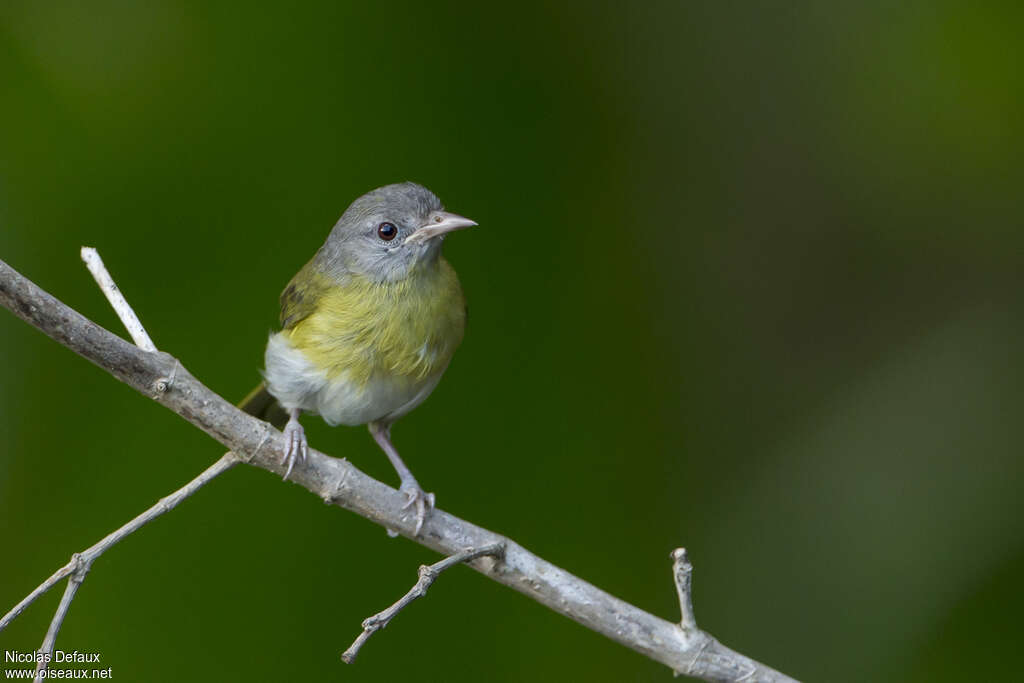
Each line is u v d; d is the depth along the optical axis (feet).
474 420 39.11
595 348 40.50
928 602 38.34
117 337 25.20
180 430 37.40
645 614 26.84
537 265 40.57
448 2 40.55
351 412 33.45
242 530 37.24
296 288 33.81
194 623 36.29
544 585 26.96
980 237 44.29
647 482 39.96
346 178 38.86
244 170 38.40
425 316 32.78
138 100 38.04
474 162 40.22
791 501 40.55
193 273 37.83
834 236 44.73
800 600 39.11
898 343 43.60
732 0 45.11
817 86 44.93
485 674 37.32
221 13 38.73
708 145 43.98
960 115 43.52
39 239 37.19
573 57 42.29
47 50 37.81
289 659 36.65
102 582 36.06
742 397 42.04
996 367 42.14
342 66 39.24
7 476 36.45
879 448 41.01
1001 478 40.04
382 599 37.50
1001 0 42.60
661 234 42.55
